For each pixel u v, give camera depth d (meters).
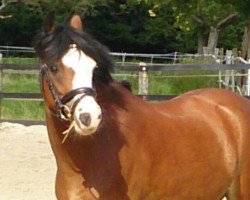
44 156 12.59
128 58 42.62
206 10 30.80
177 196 6.25
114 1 50.81
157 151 6.07
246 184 6.75
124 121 5.96
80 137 5.70
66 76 5.41
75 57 5.41
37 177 11.12
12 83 23.41
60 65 5.43
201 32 36.75
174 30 48.66
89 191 5.77
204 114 6.60
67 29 5.49
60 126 5.73
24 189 10.41
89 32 5.88
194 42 46.00
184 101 6.71
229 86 20.66
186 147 6.26
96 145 5.77
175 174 6.17
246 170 6.75
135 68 15.84
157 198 6.14
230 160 6.55
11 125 15.59
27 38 49.91
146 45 51.56
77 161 5.77
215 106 6.75
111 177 5.79
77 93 5.34
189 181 6.28
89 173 5.77
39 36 5.65
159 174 6.09
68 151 5.77
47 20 5.62
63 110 5.48
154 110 6.32
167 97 15.69
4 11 47.47
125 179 5.87
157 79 21.84
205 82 20.95
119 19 51.50
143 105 6.26
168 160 6.12
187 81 21.03
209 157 6.39
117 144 5.85
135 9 50.53
